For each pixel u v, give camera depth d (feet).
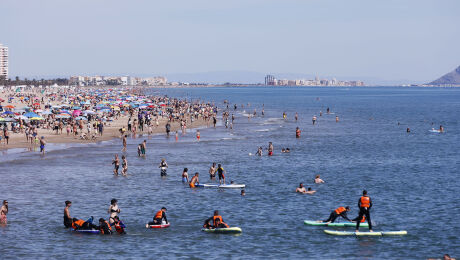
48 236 129.49
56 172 222.89
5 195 175.73
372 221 146.61
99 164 246.68
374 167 248.93
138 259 113.09
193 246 123.03
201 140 359.66
